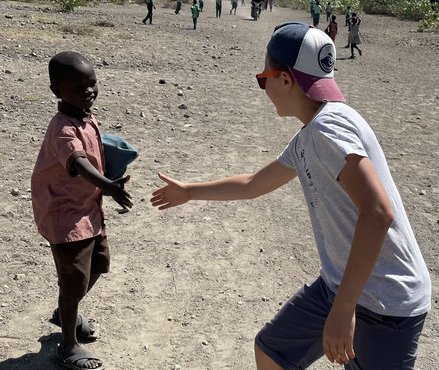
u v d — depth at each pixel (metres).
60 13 27.33
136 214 6.55
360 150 2.46
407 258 2.64
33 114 10.12
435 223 6.75
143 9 34.94
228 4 46.78
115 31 22.20
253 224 6.45
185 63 16.89
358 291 2.38
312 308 2.98
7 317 4.60
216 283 5.24
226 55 19.19
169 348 4.36
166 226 6.29
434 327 4.77
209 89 13.45
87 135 3.74
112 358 4.22
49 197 3.80
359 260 2.37
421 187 7.91
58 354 4.08
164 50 18.91
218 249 5.84
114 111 10.77
